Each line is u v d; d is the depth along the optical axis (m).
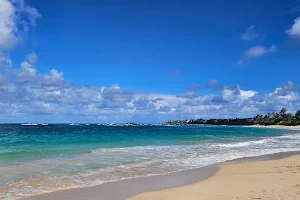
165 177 14.91
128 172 16.03
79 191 11.82
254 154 25.39
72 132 65.44
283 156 24.16
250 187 12.08
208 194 11.14
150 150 26.34
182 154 24.14
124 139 41.94
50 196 11.01
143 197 10.94
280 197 10.01
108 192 11.75
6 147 27.78
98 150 25.42
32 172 15.21
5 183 12.78
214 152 26.14
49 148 26.92
